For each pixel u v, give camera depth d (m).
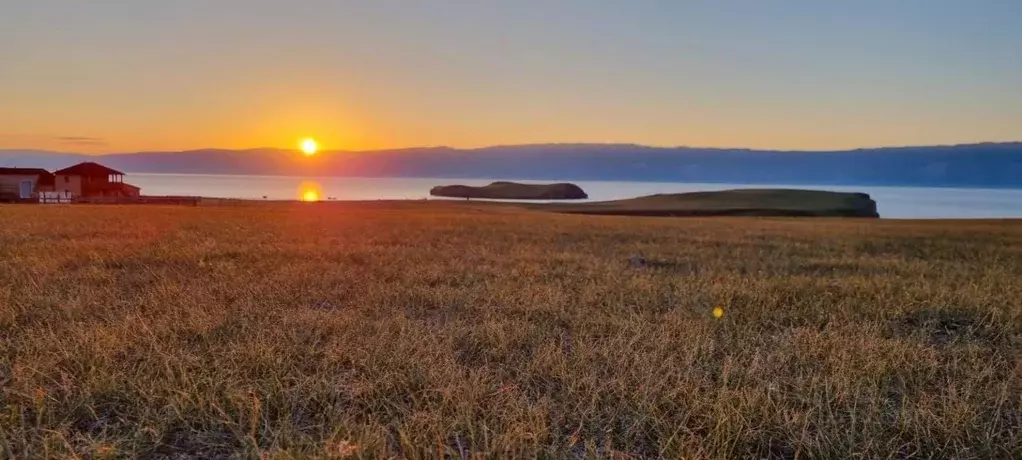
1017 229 22.95
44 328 5.41
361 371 4.44
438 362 4.59
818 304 7.09
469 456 3.20
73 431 3.41
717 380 4.38
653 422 3.62
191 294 6.89
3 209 25.95
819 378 4.32
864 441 3.38
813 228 22.84
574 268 10.19
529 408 3.65
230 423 3.45
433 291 7.57
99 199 44.50
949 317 6.78
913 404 3.92
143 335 5.10
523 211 44.25
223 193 100.56
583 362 4.62
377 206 46.22
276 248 11.93
